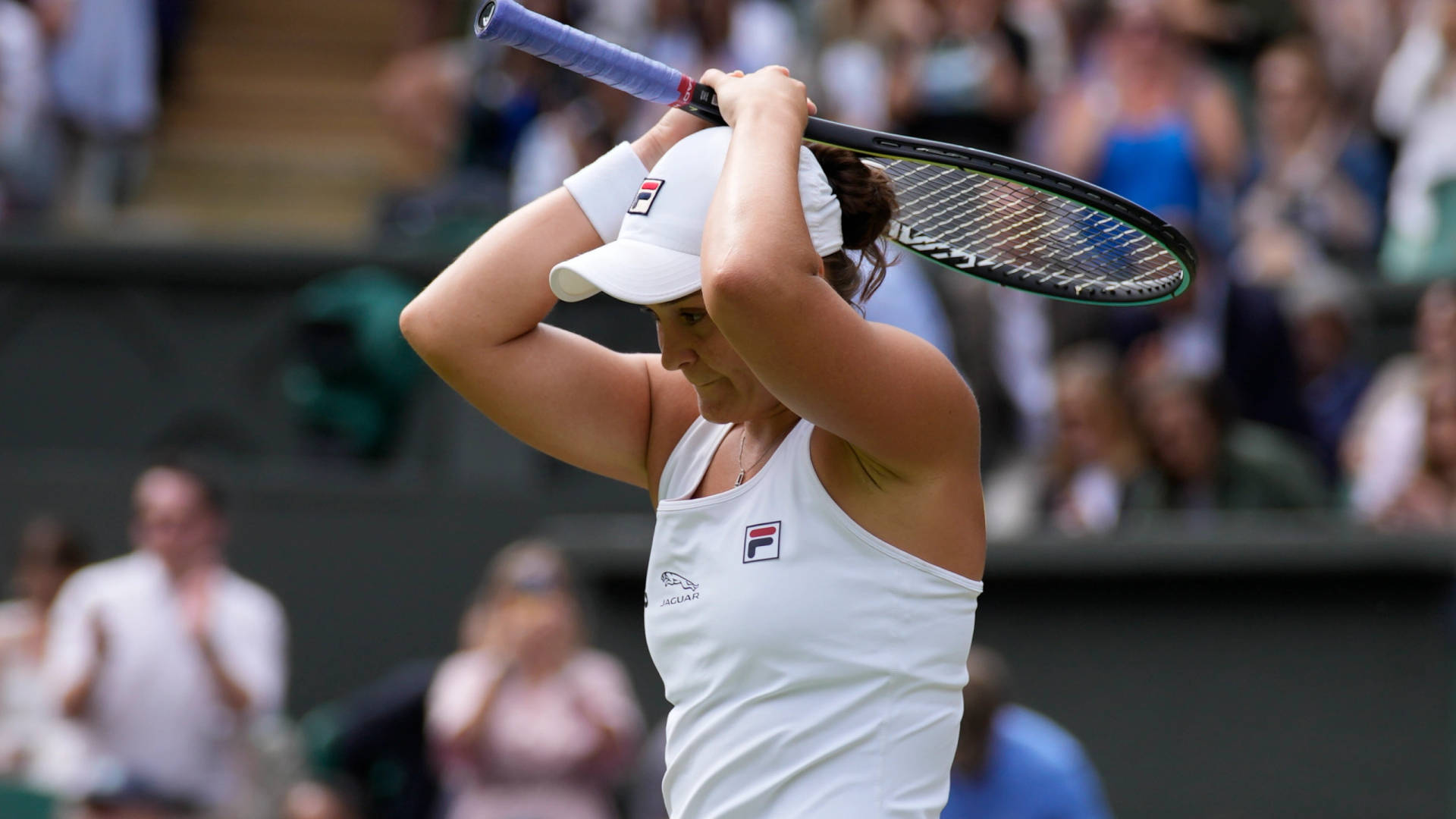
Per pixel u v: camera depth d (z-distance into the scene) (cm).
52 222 2656
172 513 1875
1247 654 1938
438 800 1920
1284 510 1978
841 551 683
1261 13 3022
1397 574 1903
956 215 801
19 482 2311
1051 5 2680
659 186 693
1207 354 2208
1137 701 1953
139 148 2908
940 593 690
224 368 2386
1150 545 1938
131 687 1845
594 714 1817
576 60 697
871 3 2542
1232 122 2408
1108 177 2345
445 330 771
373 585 2244
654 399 802
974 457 696
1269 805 1922
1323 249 2456
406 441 2300
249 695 1880
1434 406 1966
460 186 2497
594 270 667
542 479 2272
